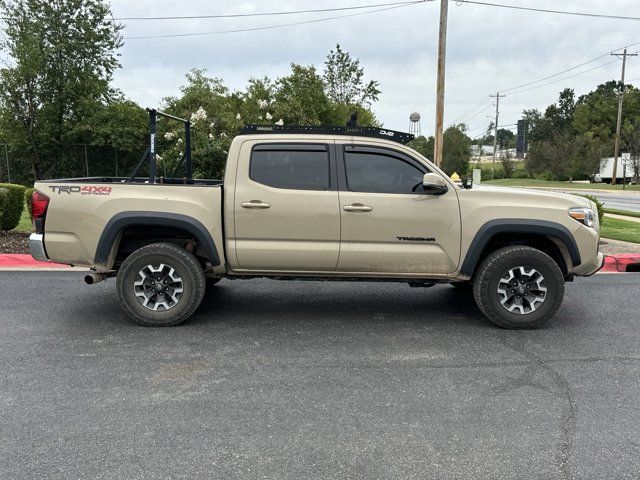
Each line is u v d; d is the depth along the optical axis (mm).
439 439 3385
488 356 4871
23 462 3080
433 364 4664
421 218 5512
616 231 13172
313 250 5547
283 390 4094
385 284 7828
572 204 5637
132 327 5633
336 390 4105
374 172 5609
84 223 5512
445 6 21188
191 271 5590
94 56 24391
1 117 22844
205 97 21297
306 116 23859
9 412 3691
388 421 3615
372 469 3051
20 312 6129
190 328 5625
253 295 7086
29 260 8906
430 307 6551
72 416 3645
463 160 63281
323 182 5566
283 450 3240
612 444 3340
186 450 3227
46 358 4715
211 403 3863
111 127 23406
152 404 3840
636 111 75625
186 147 7324
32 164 24172
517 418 3674
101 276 5664
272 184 5559
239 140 5621
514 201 5578
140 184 5570
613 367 4629
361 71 30547
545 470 3053
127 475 2967
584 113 78625
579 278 8422
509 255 5539
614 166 56375
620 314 6305
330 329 5641
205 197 5547
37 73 22750
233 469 3035
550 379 4355
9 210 10750
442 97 21688
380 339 5328
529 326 5645
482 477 2980
